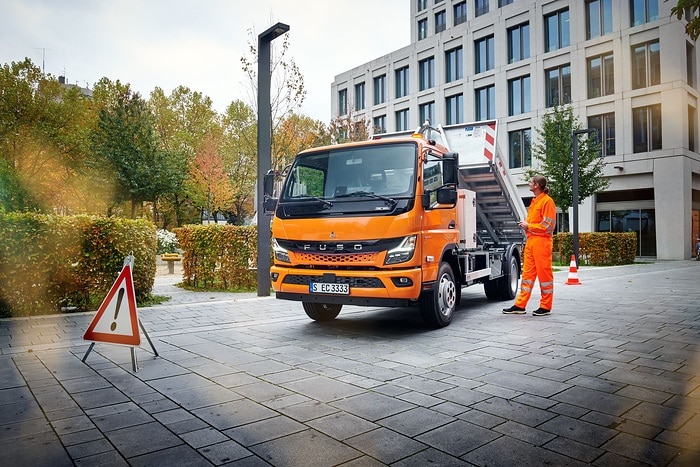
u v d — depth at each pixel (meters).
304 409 3.66
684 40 25.42
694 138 27.45
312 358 5.21
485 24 33.09
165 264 21.28
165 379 4.46
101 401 3.88
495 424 3.33
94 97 37.19
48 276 7.96
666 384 4.19
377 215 6.05
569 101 29.30
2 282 7.55
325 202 6.38
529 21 30.94
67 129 32.44
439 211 6.82
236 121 39.59
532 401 3.79
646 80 26.62
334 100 45.72
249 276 11.59
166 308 8.65
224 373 4.64
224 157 37.59
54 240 7.93
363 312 8.54
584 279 14.57
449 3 38.00
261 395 3.99
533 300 9.84
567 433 3.17
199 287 11.74
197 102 41.81
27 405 3.79
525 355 5.25
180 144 39.59
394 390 4.09
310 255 6.43
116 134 31.70
